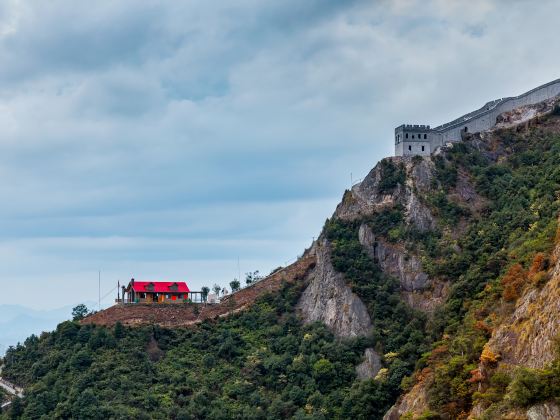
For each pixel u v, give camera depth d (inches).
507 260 7416.3
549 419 4419.3
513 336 5403.5
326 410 7544.3
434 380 5959.6
